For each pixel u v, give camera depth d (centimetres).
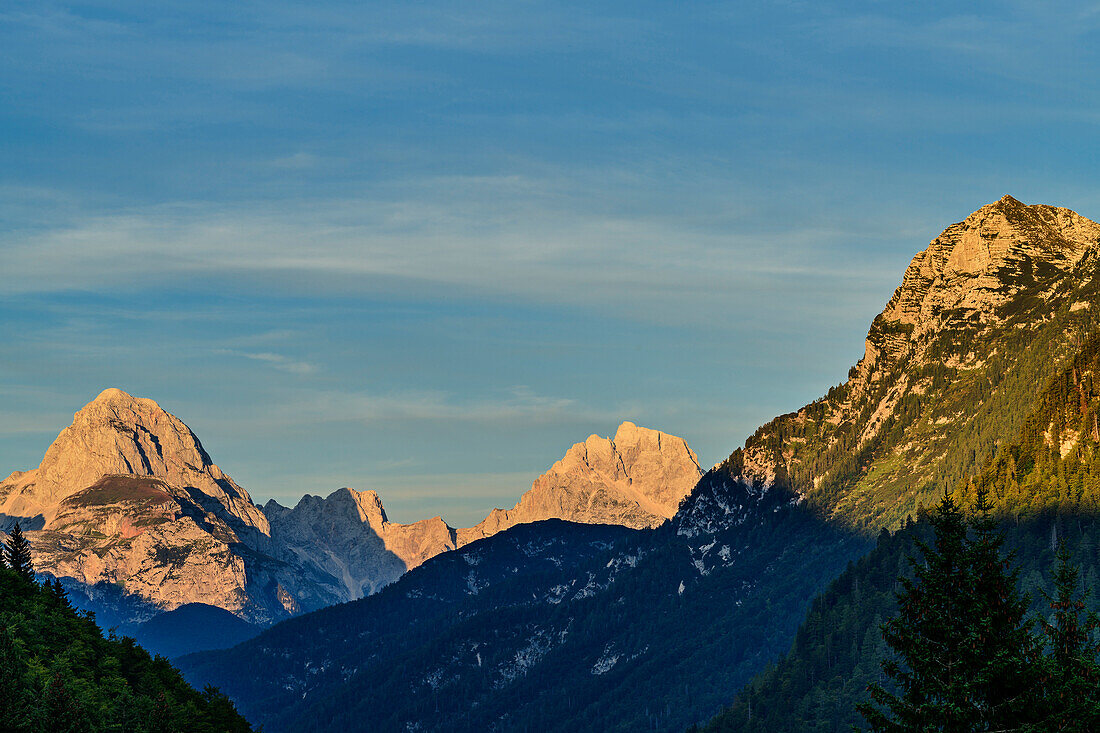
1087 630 16025
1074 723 14900
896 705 15788
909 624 16225
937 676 15750
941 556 16325
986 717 15425
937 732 15325
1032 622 16062
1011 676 15412
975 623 15862
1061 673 15312
